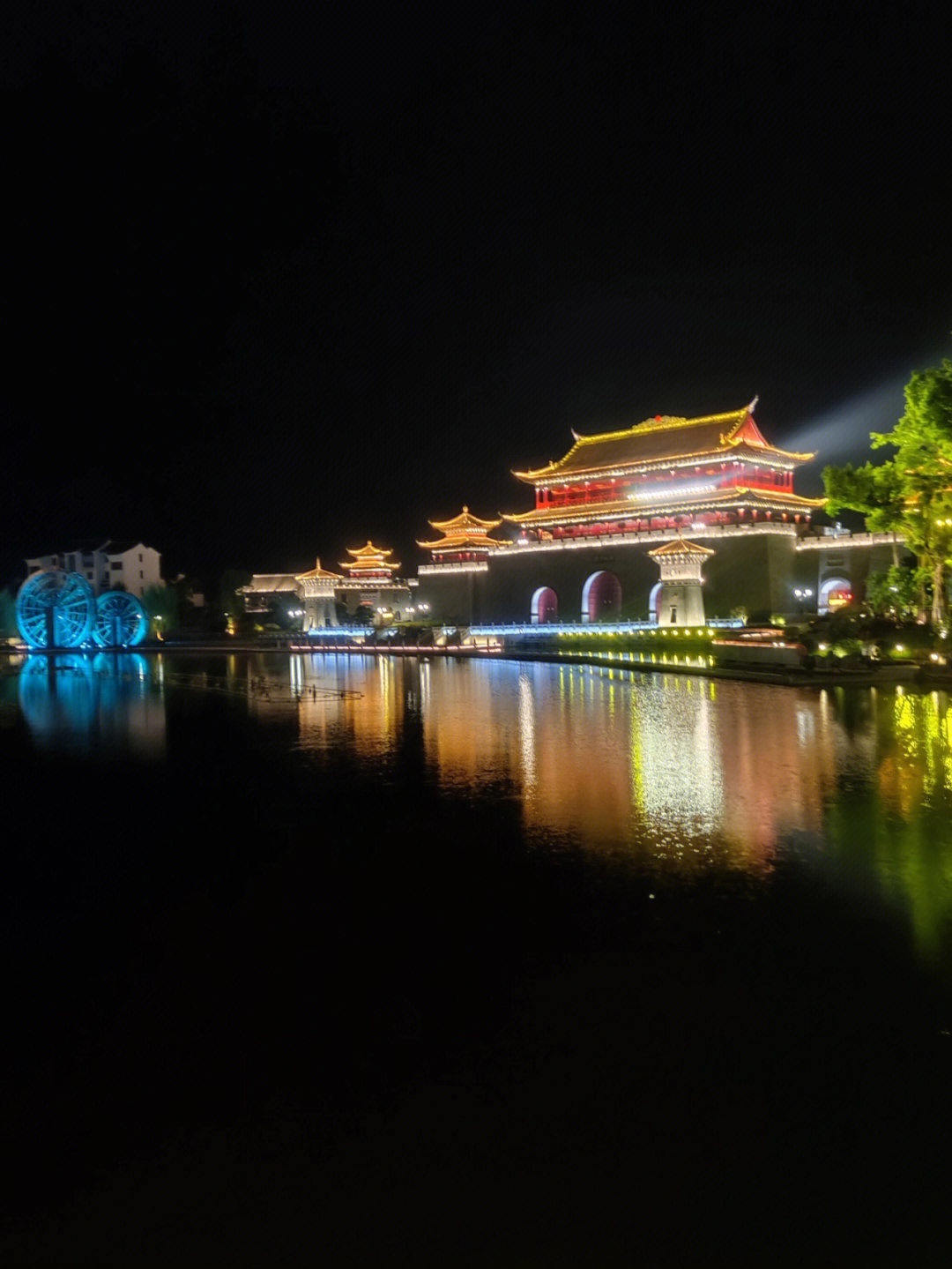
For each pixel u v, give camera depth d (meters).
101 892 15.27
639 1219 7.13
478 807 20.59
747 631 73.12
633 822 18.72
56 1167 7.95
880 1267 6.62
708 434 94.00
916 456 52.09
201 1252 6.92
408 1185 7.58
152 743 32.38
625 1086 8.90
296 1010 10.70
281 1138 8.24
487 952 12.20
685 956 11.84
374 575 146.12
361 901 14.39
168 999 11.09
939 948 11.88
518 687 51.47
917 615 56.50
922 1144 7.94
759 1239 6.93
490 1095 8.80
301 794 22.72
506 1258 6.80
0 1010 10.95
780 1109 8.46
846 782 21.84
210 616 138.00
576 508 100.81
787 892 14.10
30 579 102.62
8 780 25.61
